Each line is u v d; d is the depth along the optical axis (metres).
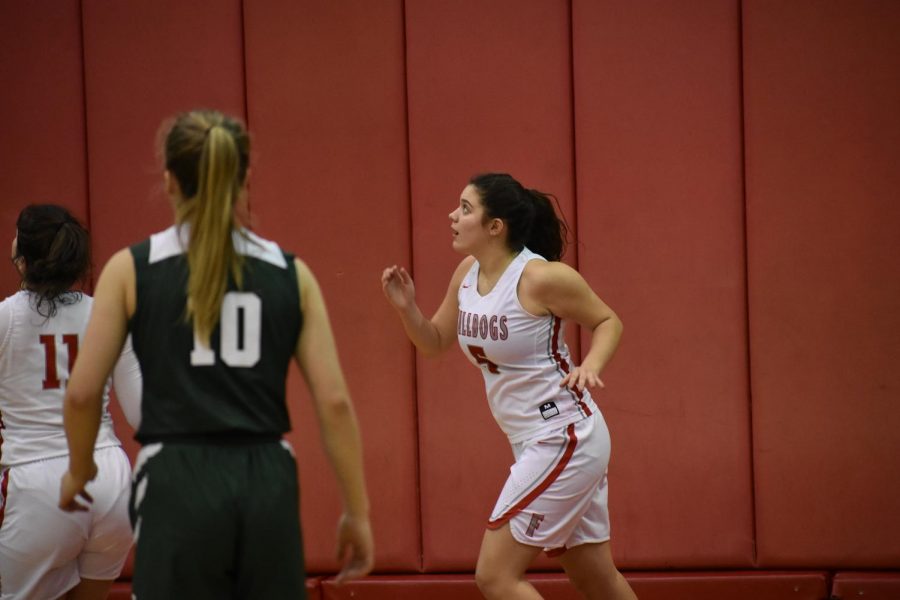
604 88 14.32
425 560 14.64
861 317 14.12
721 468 14.33
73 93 14.91
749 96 14.16
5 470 10.41
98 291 7.19
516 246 11.09
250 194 14.72
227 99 14.75
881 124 14.03
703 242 14.28
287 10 14.64
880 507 14.15
